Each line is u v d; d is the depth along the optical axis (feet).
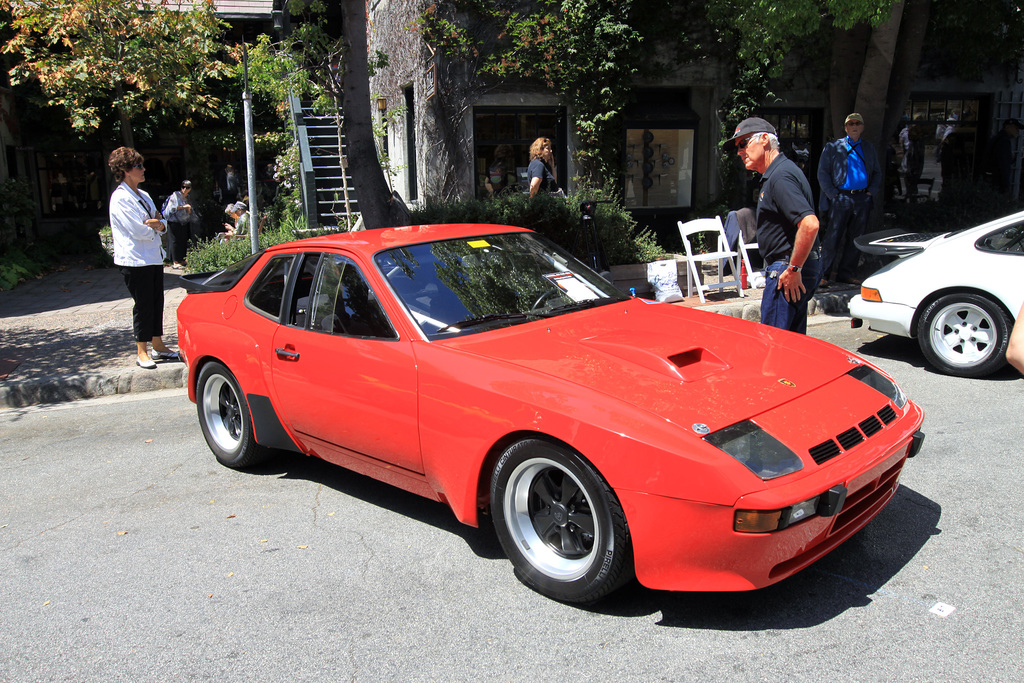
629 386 10.20
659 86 42.32
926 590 10.34
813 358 11.61
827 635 9.46
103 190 64.44
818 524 9.19
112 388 23.30
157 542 13.15
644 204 43.47
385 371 12.10
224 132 64.69
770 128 16.63
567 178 41.81
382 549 12.48
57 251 55.52
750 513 8.68
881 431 10.26
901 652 9.04
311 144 49.37
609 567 9.68
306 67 34.53
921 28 36.11
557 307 13.47
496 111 40.60
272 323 14.49
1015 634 9.28
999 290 18.89
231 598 11.19
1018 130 47.50
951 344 20.17
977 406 17.65
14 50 49.70
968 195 40.24
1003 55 46.70
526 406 10.21
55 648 10.16
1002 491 13.20
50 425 20.44
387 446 12.35
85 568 12.36
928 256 20.54
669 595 10.62
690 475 8.89
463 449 11.06
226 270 16.76
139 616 10.85
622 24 38.99
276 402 14.37
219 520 13.92
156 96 50.55
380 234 14.56
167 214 49.60
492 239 14.75
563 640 9.68
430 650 9.63
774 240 16.92
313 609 10.78
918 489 13.47
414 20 39.11
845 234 30.99
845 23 29.91
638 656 9.25
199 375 16.71
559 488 10.73
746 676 8.73
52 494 15.62
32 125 61.31
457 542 12.61
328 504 14.42
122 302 35.94
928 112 49.19
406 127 45.96
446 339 11.93
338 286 13.43
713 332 12.50
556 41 39.29
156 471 16.62
